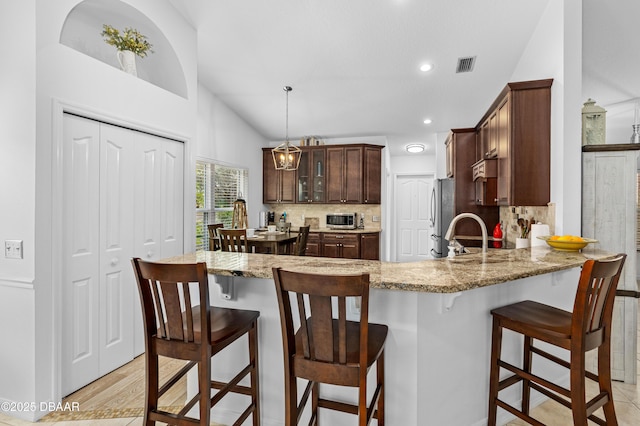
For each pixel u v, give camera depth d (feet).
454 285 4.33
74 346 7.40
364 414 3.88
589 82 12.38
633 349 7.86
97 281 7.93
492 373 5.81
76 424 6.32
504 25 9.82
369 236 19.02
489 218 14.60
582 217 8.06
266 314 5.99
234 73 13.89
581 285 4.68
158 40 9.75
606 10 8.78
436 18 9.85
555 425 6.20
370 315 5.37
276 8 9.95
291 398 4.19
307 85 14.55
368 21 10.25
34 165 6.39
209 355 4.52
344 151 19.62
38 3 6.39
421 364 5.18
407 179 24.84
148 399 4.75
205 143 15.52
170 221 10.05
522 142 8.68
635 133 9.14
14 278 6.53
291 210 21.56
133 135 8.82
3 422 6.42
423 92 14.39
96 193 7.86
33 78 6.36
